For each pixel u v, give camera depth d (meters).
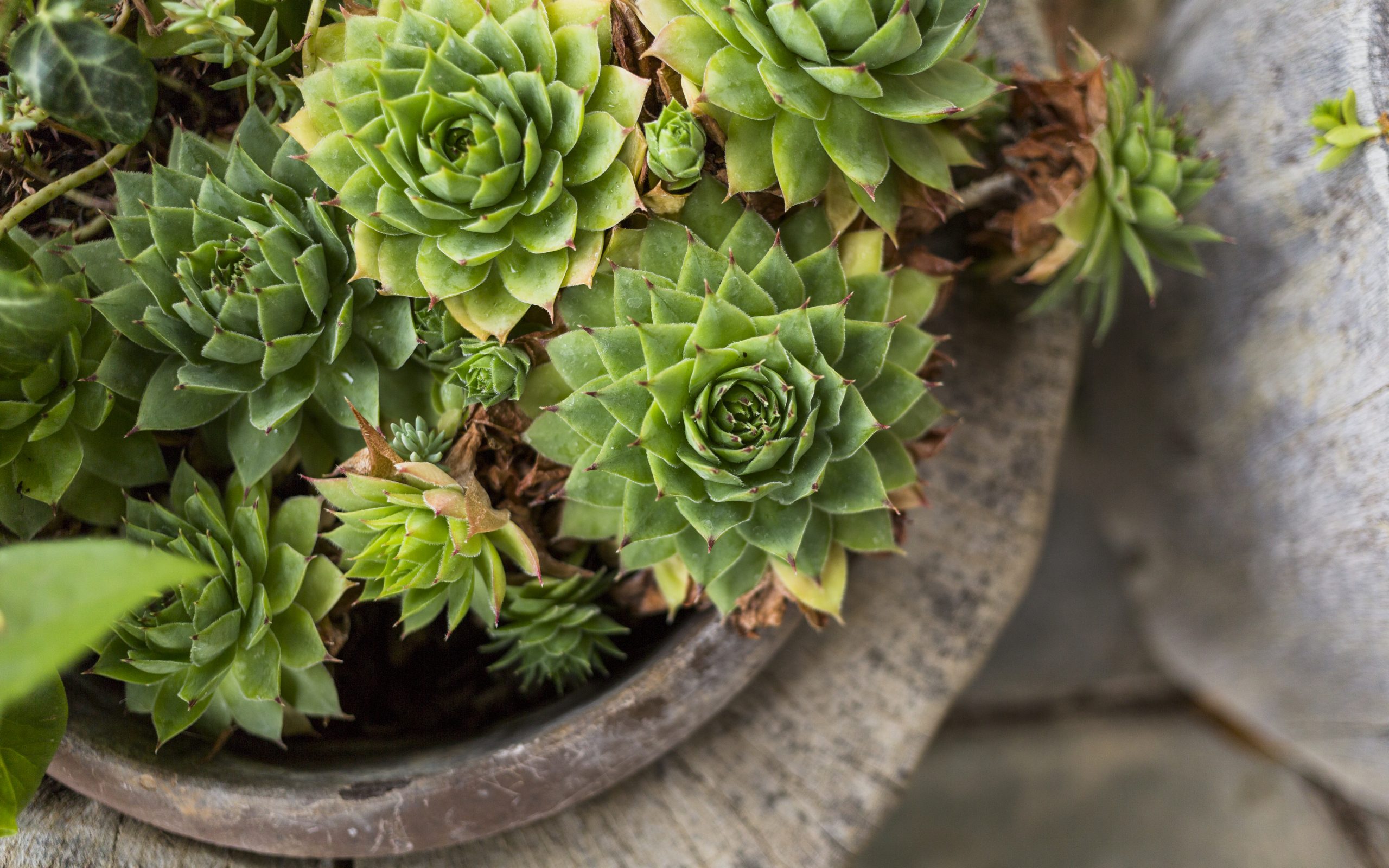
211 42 0.47
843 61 0.47
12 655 0.39
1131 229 0.52
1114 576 0.79
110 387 0.48
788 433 0.46
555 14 0.47
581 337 0.47
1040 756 0.78
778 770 0.55
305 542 0.49
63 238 0.49
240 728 0.51
